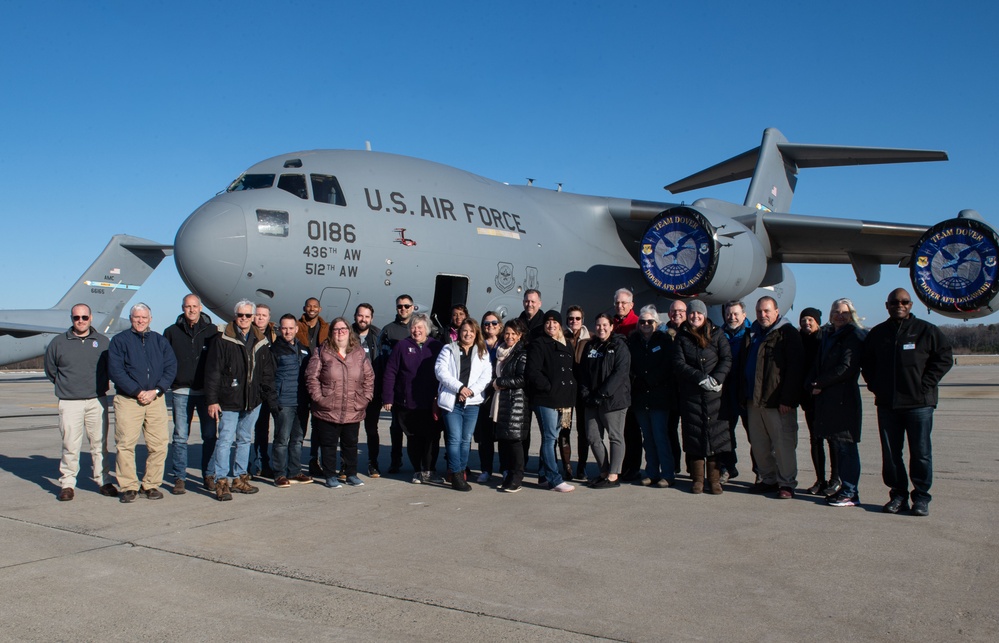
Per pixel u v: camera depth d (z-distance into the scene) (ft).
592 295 45.68
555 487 22.31
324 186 35.14
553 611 12.03
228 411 20.98
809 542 16.17
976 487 22.12
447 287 40.04
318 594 12.89
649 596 12.73
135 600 12.62
